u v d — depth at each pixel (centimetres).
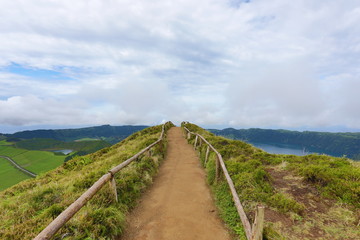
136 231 463
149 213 548
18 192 855
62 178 959
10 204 562
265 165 827
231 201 567
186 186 758
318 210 474
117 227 438
